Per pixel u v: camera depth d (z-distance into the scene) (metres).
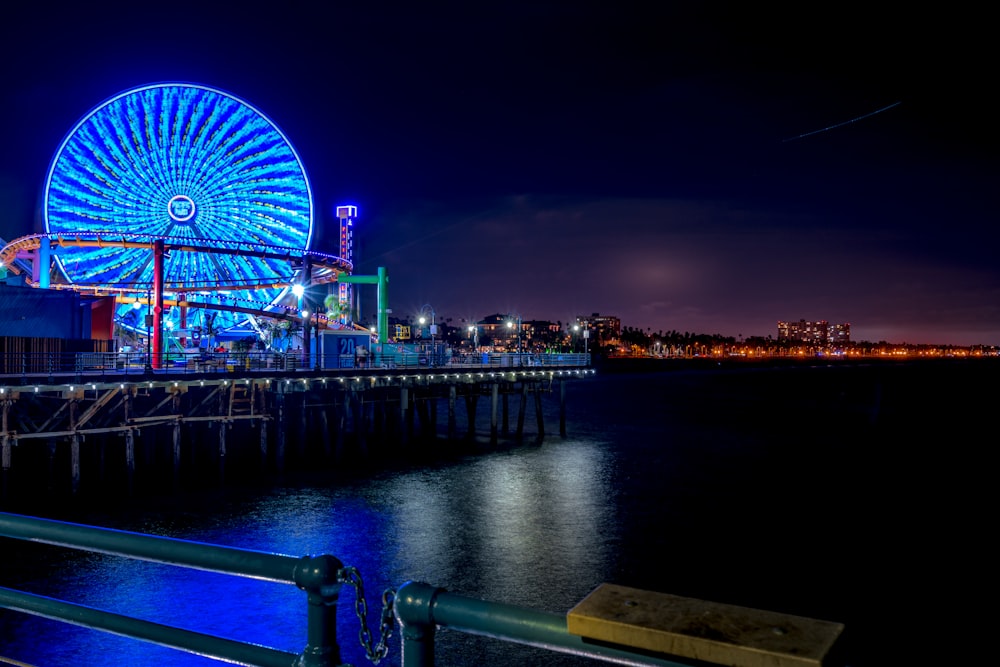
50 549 22.45
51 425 32.22
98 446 34.19
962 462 47.31
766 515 30.06
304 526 27.45
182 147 62.25
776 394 128.25
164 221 61.69
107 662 15.26
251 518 28.56
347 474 38.94
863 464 45.41
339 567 2.23
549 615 1.88
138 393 35.56
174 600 18.59
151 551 2.50
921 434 66.06
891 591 20.70
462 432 60.34
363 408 47.59
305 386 41.12
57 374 33.81
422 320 70.75
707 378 183.62
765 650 1.58
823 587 21.02
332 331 56.38
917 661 16.22
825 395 126.75
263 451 38.56
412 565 22.84
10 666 3.32
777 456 47.94
